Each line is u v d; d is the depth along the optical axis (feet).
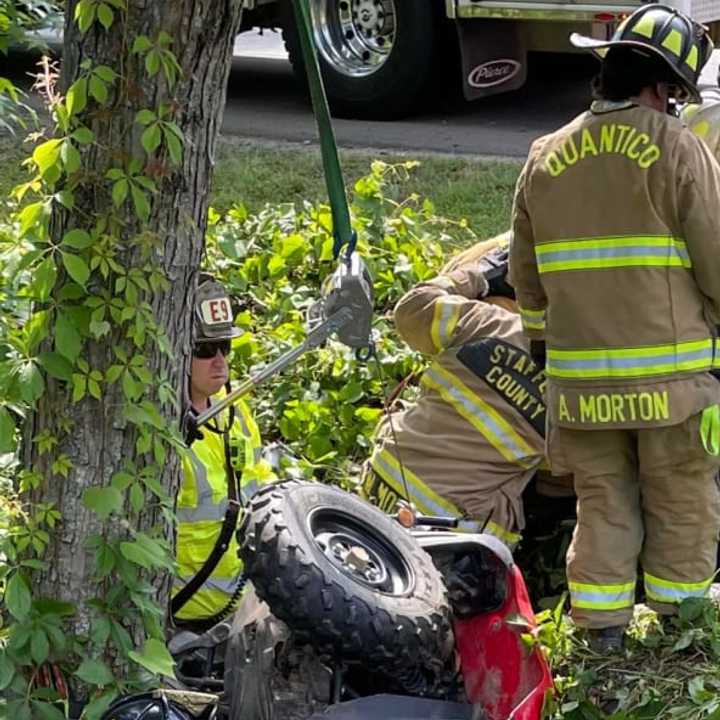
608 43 18.47
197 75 15.16
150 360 15.60
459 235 38.40
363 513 15.79
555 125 50.98
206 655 17.13
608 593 18.97
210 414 16.90
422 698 15.12
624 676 18.49
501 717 15.97
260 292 30.86
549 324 18.92
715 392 18.51
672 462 18.70
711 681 18.15
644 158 17.99
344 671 15.14
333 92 52.26
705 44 18.89
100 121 14.88
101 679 15.26
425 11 49.60
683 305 18.20
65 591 15.71
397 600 14.69
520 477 21.62
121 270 14.94
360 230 30.91
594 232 18.31
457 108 53.88
